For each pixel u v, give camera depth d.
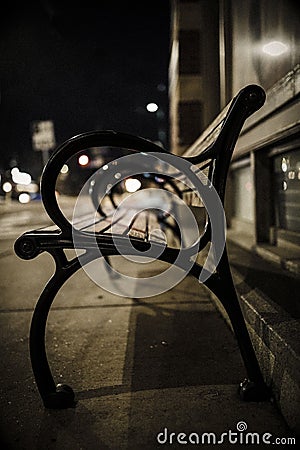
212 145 2.36
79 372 2.77
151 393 2.46
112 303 4.13
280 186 4.51
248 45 4.77
